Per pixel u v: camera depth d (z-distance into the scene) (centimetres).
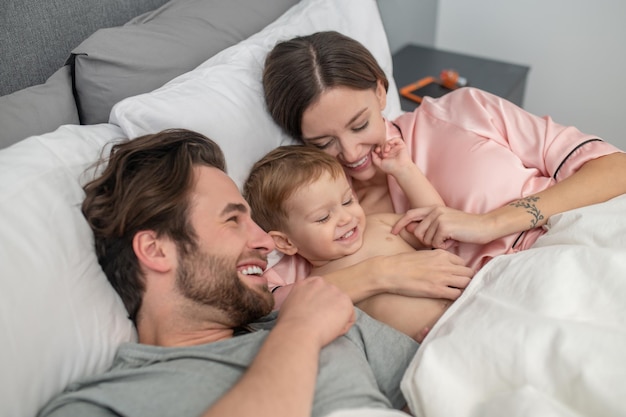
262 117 109
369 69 106
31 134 87
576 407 67
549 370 69
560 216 97
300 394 59
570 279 80
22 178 72
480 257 105
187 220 75
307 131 107
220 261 76
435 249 103
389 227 112
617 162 107
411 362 78
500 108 120
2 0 93
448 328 80
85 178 81
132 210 74
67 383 70
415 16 234
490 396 72
